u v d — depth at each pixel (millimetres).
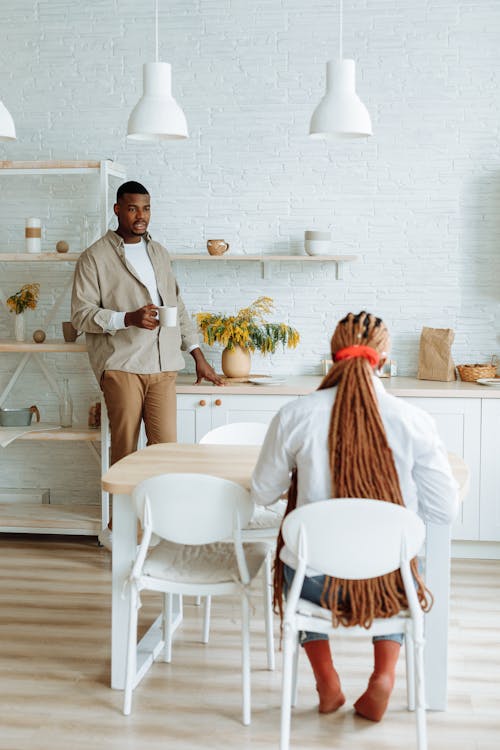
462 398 4441
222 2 4926
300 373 5086
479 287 4926
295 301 5047
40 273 5168
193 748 2658
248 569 2873
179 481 2686
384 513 2359
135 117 3545
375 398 2500
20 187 5148
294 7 4891
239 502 2711
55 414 5254
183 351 5121
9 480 5293
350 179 4949
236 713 2879
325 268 5008
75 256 4645
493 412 4422
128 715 2857
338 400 2500
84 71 5051
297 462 2568
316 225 4992
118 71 5027
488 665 3230
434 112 4863
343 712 2879
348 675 3158
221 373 5121
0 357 5250
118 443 4500
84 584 4137
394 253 4961
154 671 3189
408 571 2438
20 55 5082
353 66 3459
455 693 3010
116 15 4996
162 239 5090
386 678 2768
